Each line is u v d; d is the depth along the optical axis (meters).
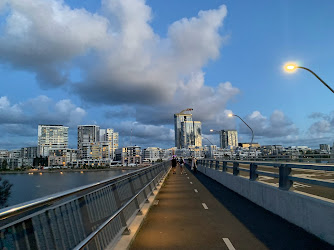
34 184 166.25
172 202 13.38
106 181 5.79
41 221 3.38
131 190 9.41
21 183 169.62
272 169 30.78
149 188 14.98
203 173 37.19
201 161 42.09
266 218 9.25
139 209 9.83
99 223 5.44
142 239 7.09
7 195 70.00
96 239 5.09
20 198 108.75
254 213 10.16
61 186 160.12
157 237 7.28
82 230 4.60
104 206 5.95
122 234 7.03
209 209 11.30
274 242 6.64
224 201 13.27
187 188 19.53
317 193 12.33
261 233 7.45
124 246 6.06
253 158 65.31
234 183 16.80
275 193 9.77
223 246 6.46
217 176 24.08
